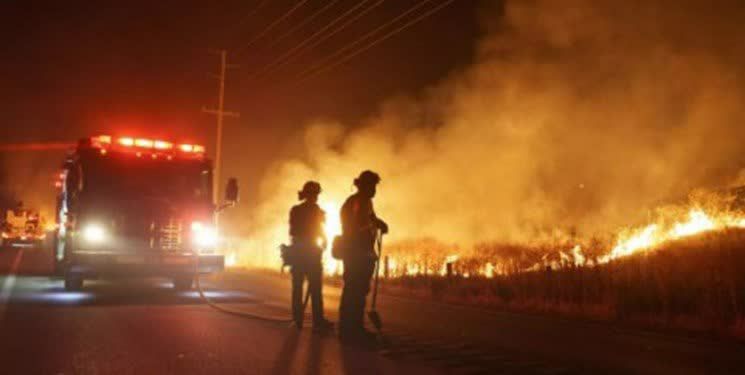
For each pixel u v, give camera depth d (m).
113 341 7.66
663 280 12.43
